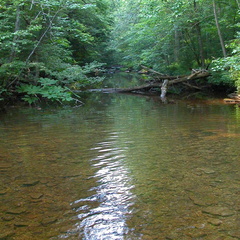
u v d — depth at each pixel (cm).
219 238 236
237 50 970
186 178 361
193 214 274
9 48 1012
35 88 1139
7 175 381
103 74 3191
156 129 662
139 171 390
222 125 694
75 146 521
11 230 252
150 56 2039
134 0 2488
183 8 1556
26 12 1140
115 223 262
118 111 977
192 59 1953
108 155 464
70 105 1147
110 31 2894
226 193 317
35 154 473
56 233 247
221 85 1611
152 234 244
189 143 529
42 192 328
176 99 1333
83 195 319
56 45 1284
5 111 982
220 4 1647
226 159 430
